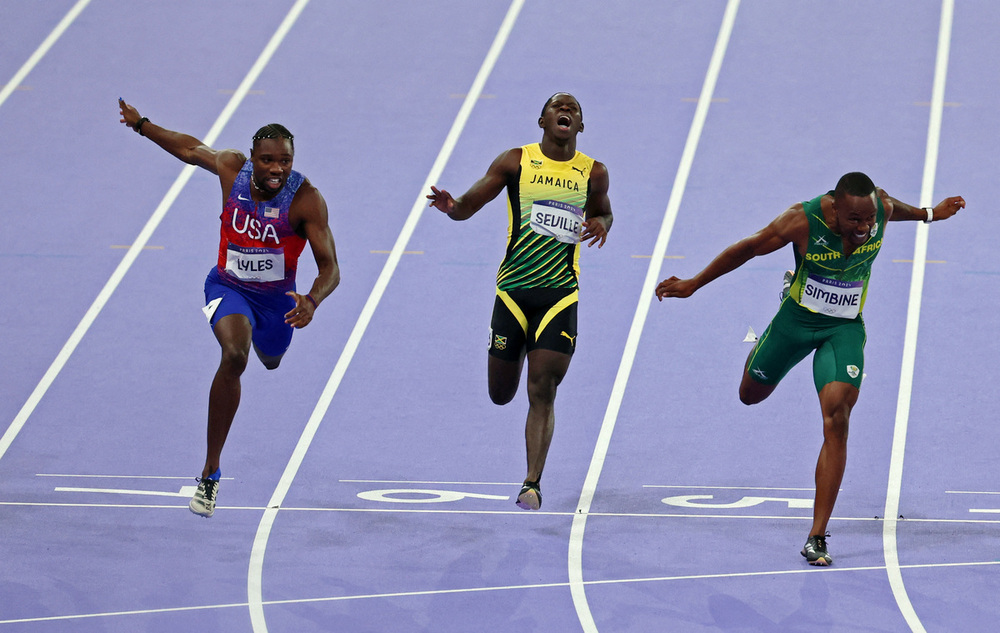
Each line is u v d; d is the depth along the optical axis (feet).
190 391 101.96
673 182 134.72
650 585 76.28
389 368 105.81
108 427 96.32
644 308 114.73
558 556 79.97
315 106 148.46
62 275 118.62
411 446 94.84
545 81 153.48
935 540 81.92
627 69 155.74
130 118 82.84
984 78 152.46
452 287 118.01
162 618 72.08
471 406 100.68
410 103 149.28
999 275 119.24
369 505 86.74
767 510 86.28
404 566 78.48
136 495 87.20
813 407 100.73
